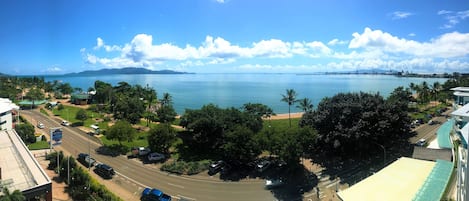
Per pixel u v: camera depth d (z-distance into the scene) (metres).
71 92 192.25
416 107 128.75
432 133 85.00
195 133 71.56
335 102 69.94
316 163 61.31
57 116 117.19
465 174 25.66
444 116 113.94
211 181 53.38
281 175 55.75
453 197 33.00
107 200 42.03
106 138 75.25
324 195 47.38
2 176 38.41
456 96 65.50
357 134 56.56
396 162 44.91
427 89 143.38
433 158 48.91
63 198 43.12
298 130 57.16
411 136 79.69
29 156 45.59
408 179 38.81
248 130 59.12
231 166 59.69
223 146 59.69
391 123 63.09
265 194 48.03
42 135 79.44
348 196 35.06
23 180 37.31
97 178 53.56
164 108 103.88
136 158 65.69
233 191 49.19
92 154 67.94
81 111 109.25
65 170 50.44
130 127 73.50
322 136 61.59
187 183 52.47
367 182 38.34
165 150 69.75
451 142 53.53
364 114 59.97
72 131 90.88
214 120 68.88
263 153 68.00
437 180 36.91
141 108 113.38
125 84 178.62
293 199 46.22
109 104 140.12
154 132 66.75
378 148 66.44
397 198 34.03
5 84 196.38
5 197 29.36
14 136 57.84
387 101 71.31
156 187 50.69
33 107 139.38
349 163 61.03
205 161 61.47
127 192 48.53
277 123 108.75
